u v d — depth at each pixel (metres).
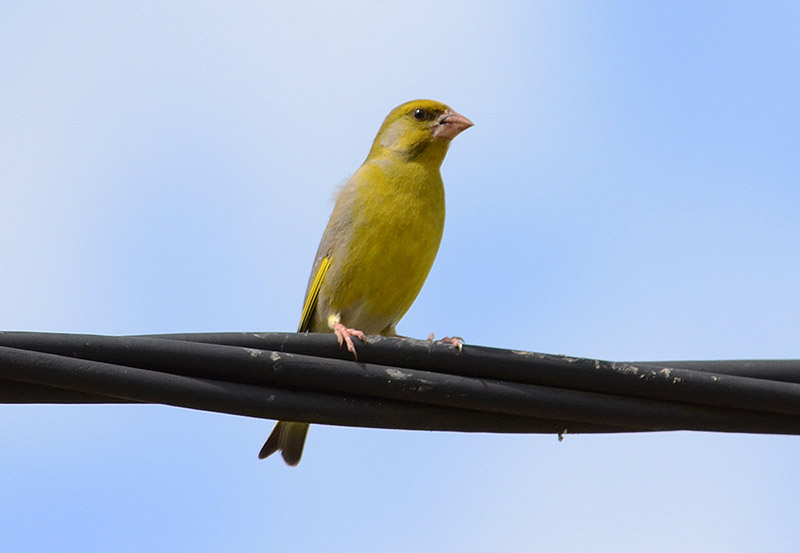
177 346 7.91
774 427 8.50
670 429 8.51
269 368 8.04
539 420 8.52
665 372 8.34
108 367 7.66
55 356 7.57
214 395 7.95
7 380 7.61
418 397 8.27
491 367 8.37
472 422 8.47
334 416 8.23
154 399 7.82
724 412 8.48
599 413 8.38
